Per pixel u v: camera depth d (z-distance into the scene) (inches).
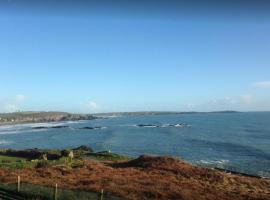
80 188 1540.4
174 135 6245.1
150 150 4296.3
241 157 3587.6
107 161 2844.5
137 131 7352.4
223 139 5413.4
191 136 5989.2
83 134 7047.2
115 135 6466.5
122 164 2512.3
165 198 1460.4
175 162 2396.7
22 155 3176.7
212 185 1852.9
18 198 1200.8
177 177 1994.3
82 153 3321.9
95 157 3120.1
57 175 1940.2
